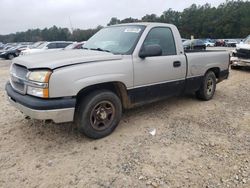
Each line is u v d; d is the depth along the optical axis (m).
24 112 3.65
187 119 4.96
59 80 3.43
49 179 3.05
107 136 4.14
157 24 4.88
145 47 4.32
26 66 3.63
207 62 5.89
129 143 3.93
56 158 3.50
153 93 4.71
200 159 3.50
